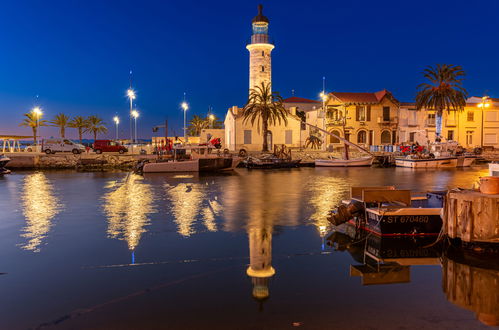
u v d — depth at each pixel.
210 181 29.38
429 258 9.48
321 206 17.17
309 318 6.32
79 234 12.10
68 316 6.43
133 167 42.25
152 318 6.34
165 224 13.51
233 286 7.71
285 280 8.04
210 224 13.47
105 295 7.29
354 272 8.53
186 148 40.91
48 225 13.43
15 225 13.45
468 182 28.75
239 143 57.06
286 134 59.00
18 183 28.30
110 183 28.05
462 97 53.97
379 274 8.40
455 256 9.40
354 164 46.91
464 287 7.60
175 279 8.12
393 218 10.72
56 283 7.92
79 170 42.66
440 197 12.47
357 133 61.25
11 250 10.34
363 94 63.62
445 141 54.19
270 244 10.84
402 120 62.47
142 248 10.48
